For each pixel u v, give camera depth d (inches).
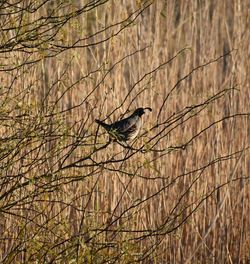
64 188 412.5
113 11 557.6
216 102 594.6
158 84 558.9
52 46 328.5
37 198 371.9
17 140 335.6
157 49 563.2
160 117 557.6
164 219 494.9
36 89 414.3
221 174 582.2
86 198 445.4
